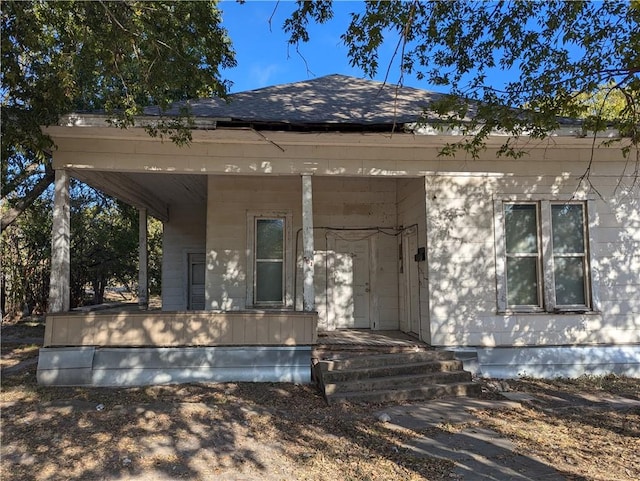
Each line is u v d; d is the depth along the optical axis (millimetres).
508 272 9289
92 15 5816
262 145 8891
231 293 10672
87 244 20469
